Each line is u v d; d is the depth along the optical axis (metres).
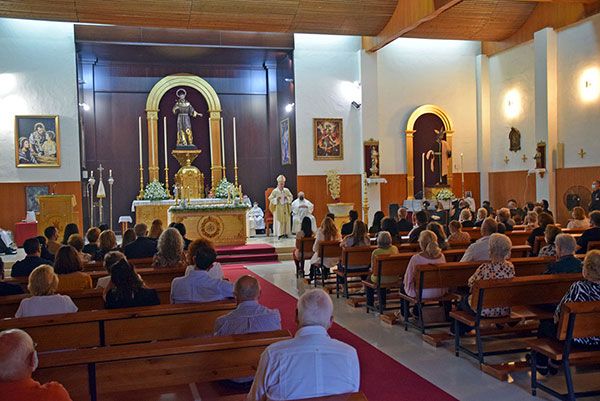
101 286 6.05
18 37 16.36
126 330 4.69
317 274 11.28
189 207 14.45
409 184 19.48
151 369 3.71
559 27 16.14
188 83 20.05
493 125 19.75
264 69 20.92
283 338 3.79
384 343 6.71
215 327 4.23
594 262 4.64
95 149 19.48
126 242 8.79
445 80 19.83
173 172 20.36
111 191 18.91
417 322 7.50
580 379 5.34
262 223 18.78
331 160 18.78
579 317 4.40
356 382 3.01
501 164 19.42
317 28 16.81
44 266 4.93
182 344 3.66
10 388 2.48
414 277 6.94
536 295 5.64
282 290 10.31
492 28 17.97
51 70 16.58
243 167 20.92
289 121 19.11
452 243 8.95
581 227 11.08
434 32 17.95
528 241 9.36
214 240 14.80
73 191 16.78
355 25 16.84
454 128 19.89
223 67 20.64
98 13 15.02
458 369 5.73
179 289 5.30
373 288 8.27
